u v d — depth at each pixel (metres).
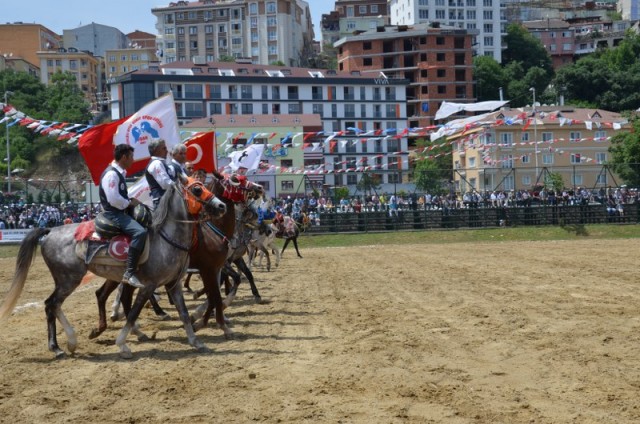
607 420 6.60
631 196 46.97
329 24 158.00
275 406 7.26
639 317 12.29
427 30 103.56
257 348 10.45
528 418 6.71
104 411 7.30
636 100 100.25
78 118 94.94
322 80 86.81
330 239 44.41
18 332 12.47
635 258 25.62
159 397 7.78
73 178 74.75
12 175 72.12
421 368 8.80
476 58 114.19
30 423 6.95
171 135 15.43
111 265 10.11
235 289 13.16
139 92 80.00
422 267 24.20
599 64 105.25
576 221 46.50
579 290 16.23
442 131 35.78
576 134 60.59
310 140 67.94
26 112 91.94
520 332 11.07
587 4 177.88
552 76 130.75
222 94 83.31
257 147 20.55
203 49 143.25
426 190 49.88
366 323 12.40
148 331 12.30
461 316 12.83
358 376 8.44
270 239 25.84
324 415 6.91
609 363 8.84
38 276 24.94
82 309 15.50
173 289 10.54
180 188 10.52
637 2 176.62
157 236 10.24
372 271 23.45
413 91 105.69
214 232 11.51
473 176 58.91
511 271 21.42
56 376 8.91
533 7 174.75
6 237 40.19
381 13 154.50
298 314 13.95
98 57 155.25
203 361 9.59
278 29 136.75
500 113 58.19
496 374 8.45
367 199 47.78
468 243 41.19
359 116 88.25
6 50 146.50
